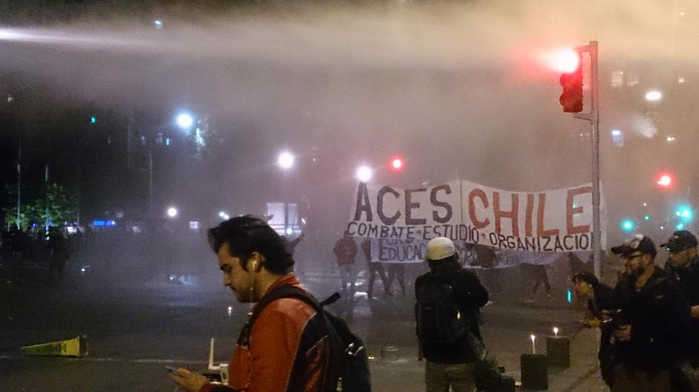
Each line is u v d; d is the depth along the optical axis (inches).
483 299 269.6
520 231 624.7
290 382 121.7
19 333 639.8
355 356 138.1
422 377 443.8
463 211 652.7
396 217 679.7
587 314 333.4
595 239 437.1
